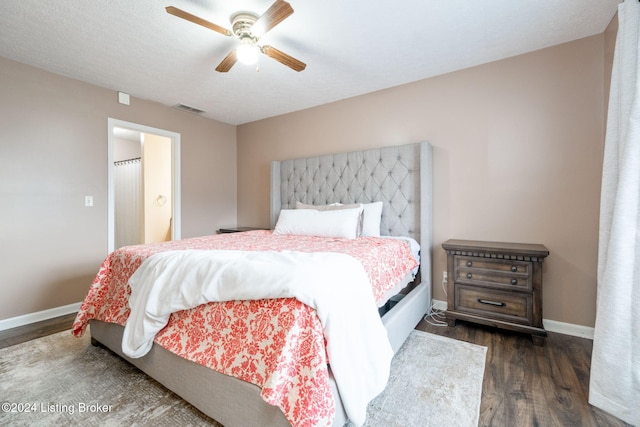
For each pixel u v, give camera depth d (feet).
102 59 7.97
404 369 5.62
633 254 4.32
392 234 9.42
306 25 6.51
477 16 6.23
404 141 9.61
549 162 7.45
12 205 8.05
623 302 4.35
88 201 9.49
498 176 8.10
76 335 6.40
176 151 12.12
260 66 8.39
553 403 4.65
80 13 6.07
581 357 6.04
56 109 8.80
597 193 6.93
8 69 7.91
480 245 7.34
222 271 4.18
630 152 4.33
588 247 7.04
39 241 8.52
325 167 10.93
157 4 5.82
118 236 17.21
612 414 4.36
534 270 6.57
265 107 11.87
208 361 4.11
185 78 9.16
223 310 4.17
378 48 7.48
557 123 7.35
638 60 4.25
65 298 9.04
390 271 6.30
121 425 4.23
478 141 8.38
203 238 8.57
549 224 7.46
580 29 6.72
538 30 6.75
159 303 4.64
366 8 5.95
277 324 3.60
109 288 6.28
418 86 9.32
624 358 4.31
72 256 9.16
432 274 9.10
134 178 16.46
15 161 8.08
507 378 5.32
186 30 6.68
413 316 7.00
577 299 7.15
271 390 3.20
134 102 10.65
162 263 5.00
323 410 3.17
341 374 3.51
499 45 7.36
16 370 5.71
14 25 6.45
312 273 3.75
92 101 9.55
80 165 9.30
